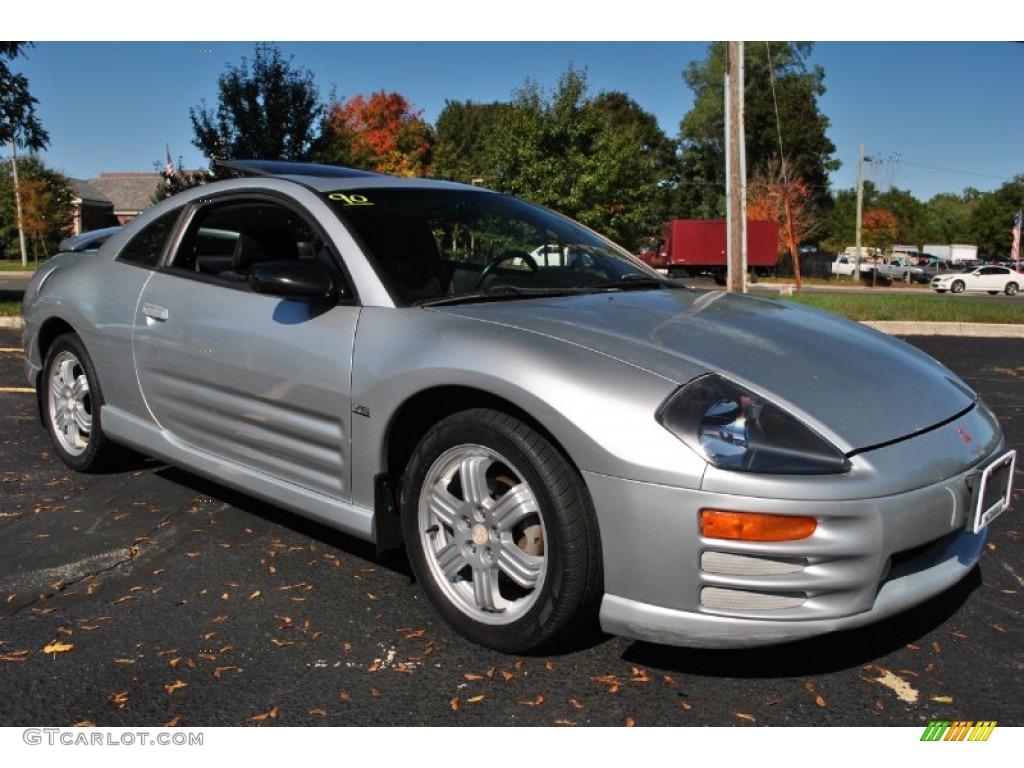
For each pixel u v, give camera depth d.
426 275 3.05
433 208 3.39
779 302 3.45
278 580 3.12
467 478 2.60
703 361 2.44
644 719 2.29
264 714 2.29
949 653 2.65
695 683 2.46
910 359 2.92
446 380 2.55
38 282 4.45
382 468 2.80
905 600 2.35
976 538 2.75
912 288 43.78
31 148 14.98
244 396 3.23
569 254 3.55
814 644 2.68
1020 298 32.50
